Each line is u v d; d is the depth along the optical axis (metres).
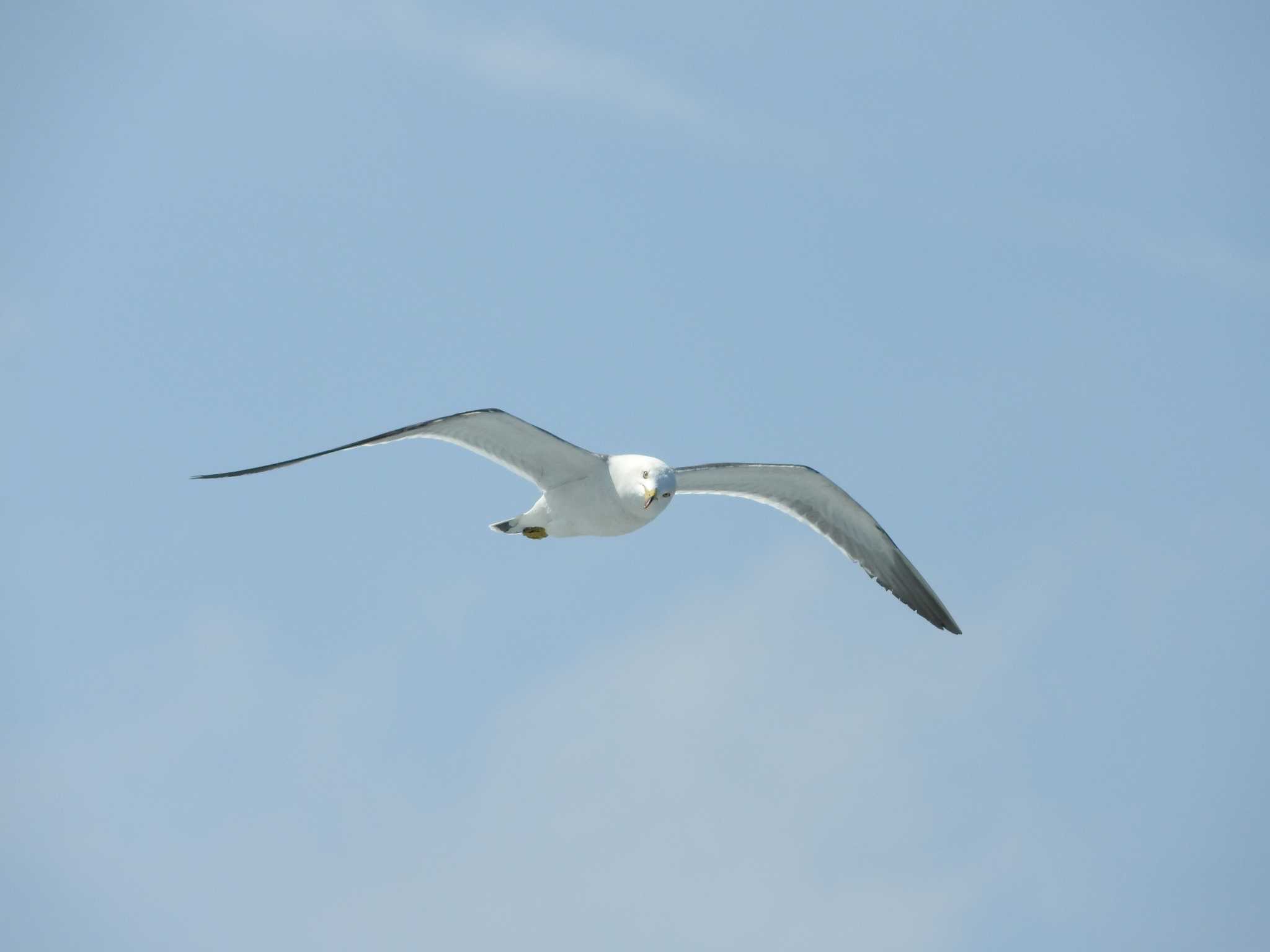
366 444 14.48
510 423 14.93
